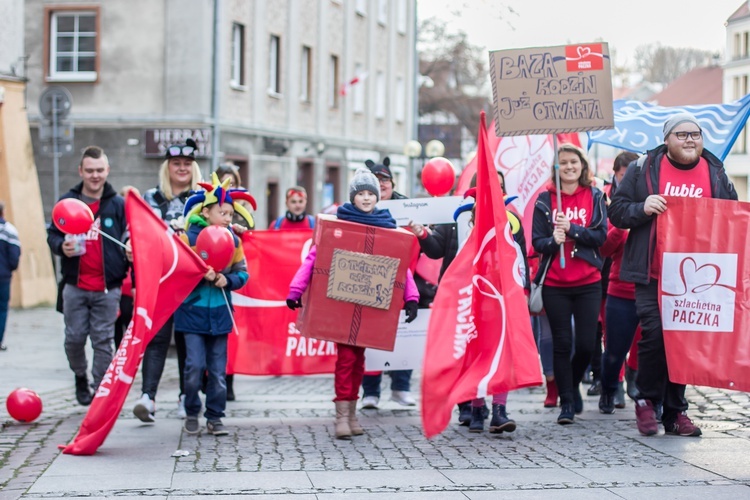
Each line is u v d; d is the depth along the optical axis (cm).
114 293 931
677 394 816
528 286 865
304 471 686
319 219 818
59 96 1973
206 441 799
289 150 3653
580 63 877
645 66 7112
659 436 812
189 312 816
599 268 883
